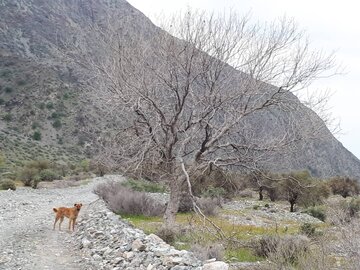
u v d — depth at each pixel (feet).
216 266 23.30
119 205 71.36
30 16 481.46
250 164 45.78
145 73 43.57
